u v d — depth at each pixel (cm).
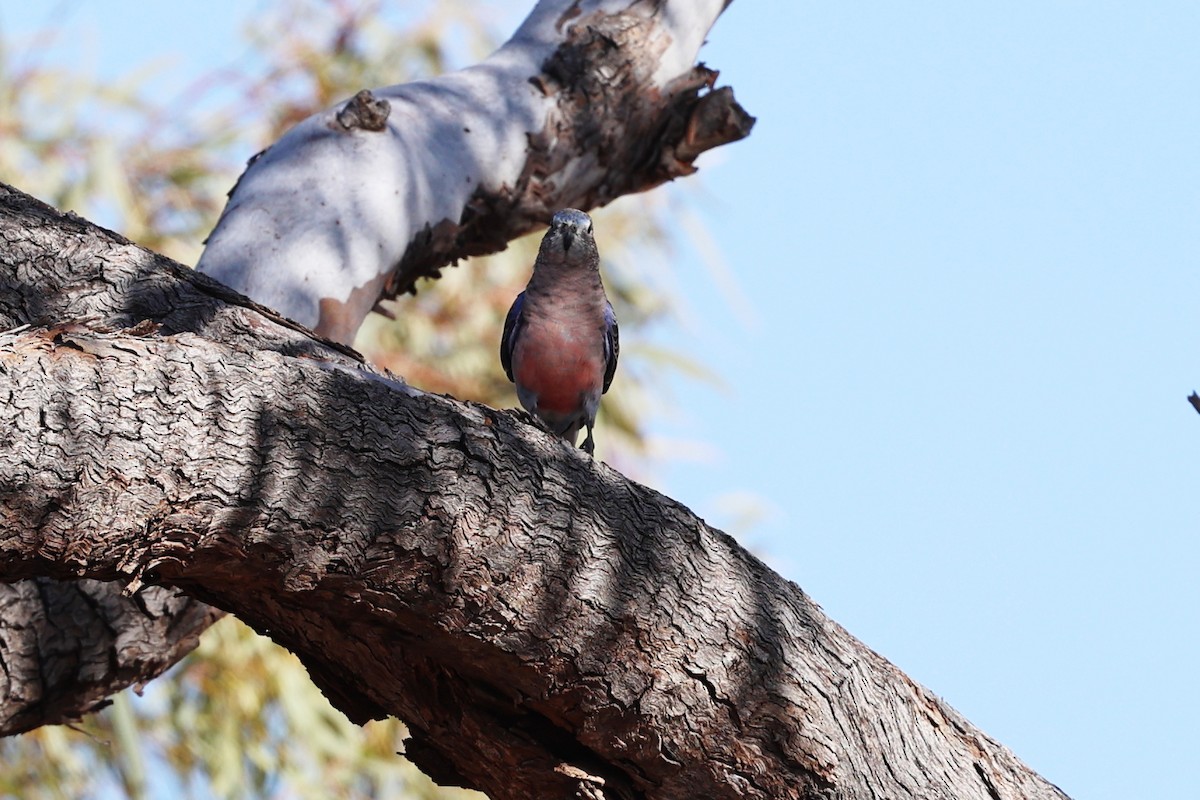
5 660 742
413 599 634
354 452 606
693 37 1116
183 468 561
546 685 670
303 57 1712
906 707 755
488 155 1026
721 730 693
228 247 917
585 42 1078
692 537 701
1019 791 773
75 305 736
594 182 1108
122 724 1405
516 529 641
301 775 1550
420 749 736
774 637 702
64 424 534
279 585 620
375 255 948
